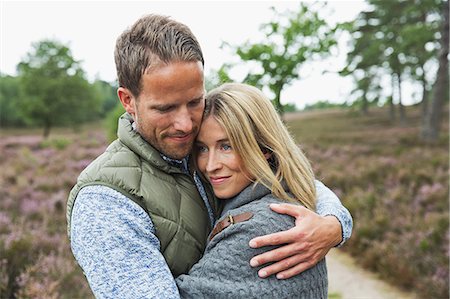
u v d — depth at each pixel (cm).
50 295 364
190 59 137
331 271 562
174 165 157
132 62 137
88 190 139
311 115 4678
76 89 3262
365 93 2975
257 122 155
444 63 1780
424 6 1984
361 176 1023
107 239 133
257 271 137
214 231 148
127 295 129
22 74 3259
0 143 2353
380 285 512
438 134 1809
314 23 661
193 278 137
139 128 147
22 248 436
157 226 143
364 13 2517
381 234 625
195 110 146
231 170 155
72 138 2745
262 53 644
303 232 142
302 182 161
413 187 859
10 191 796
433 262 507
